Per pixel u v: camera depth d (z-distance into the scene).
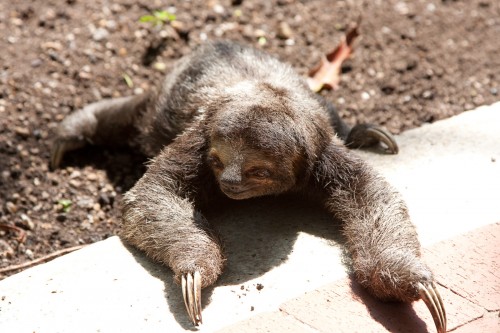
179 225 6.62
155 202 6.89
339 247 6.81
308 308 6.04
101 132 9.39
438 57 10.62
